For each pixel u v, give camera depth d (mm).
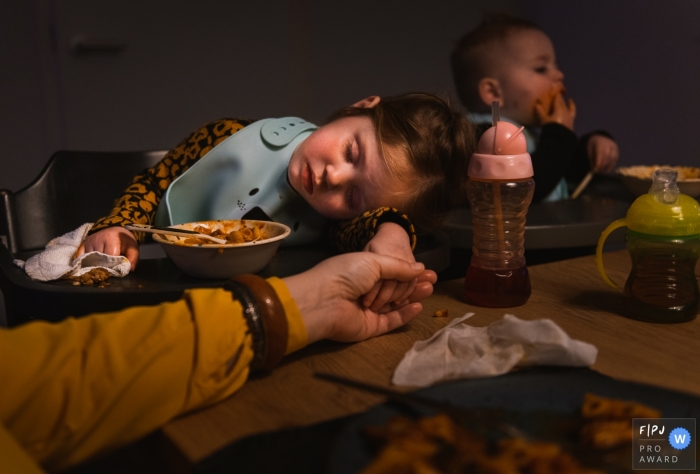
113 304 855
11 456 480
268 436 566
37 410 527
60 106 2527
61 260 963
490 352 704
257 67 2834
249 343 663
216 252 911
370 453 513
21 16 2426
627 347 770
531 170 896
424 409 586
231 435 583
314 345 789
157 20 2607
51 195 1385
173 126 2725
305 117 2975
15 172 2521
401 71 3129
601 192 1738
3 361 525
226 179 1300
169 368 594
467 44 2213
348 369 720
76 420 542
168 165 1388
